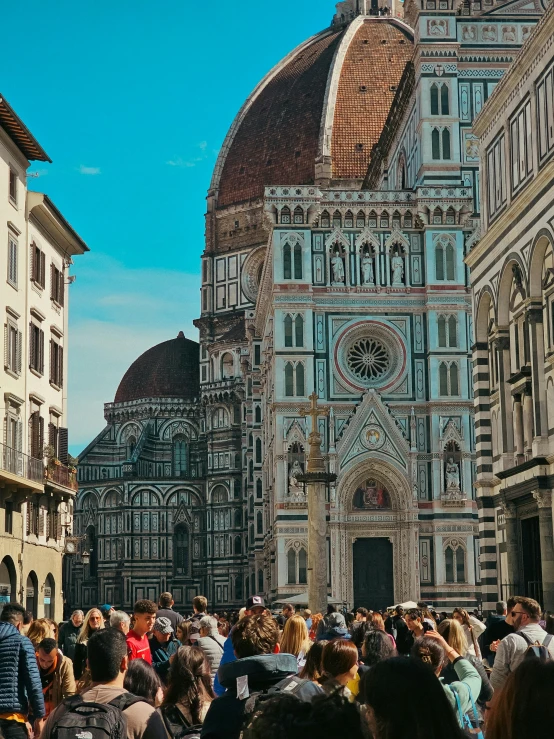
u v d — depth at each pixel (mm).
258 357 158000
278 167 199625
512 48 116438
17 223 69000
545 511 56250
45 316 75500
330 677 16266
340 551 111000
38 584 72125
